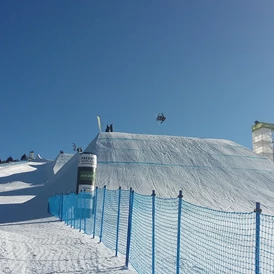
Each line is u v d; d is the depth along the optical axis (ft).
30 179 213.87
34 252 35.78
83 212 67.31
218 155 146.30
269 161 149.59
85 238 47.39
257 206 18.83
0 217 83.20
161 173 125.80
